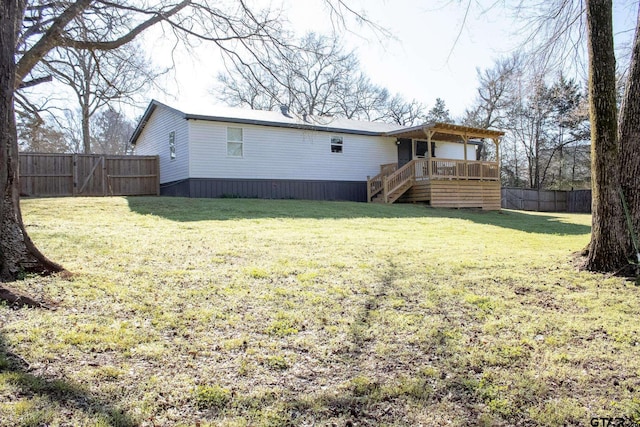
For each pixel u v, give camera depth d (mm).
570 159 29984
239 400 2236
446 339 3102
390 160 19312
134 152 23703
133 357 2646
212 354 2750
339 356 2807
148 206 10531
